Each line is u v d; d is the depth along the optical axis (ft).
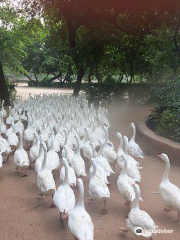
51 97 60.64
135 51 80.28
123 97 73.20
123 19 70.44
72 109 48.80
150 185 26.94
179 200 20.11
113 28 71.67
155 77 88.94
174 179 28.22
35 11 72.90
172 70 83.10
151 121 46.98
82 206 17.84
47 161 26.53
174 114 37.65
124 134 46.06
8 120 44.39
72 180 22.74
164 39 69.56
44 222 20.45
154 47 78.33
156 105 45.93
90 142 31.60
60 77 186.39
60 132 36.86
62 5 67.62
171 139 35.78
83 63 67.10
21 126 40.50
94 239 18.52
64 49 67.97
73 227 16.39
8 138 33.83
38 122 40.60
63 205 18.51
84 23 70.54
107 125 44.01
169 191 20.83
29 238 18.58
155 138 35.22
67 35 77.15
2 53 85.25
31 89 154.51
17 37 82.12
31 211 21.90
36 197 24.21
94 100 71.20
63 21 75.36
